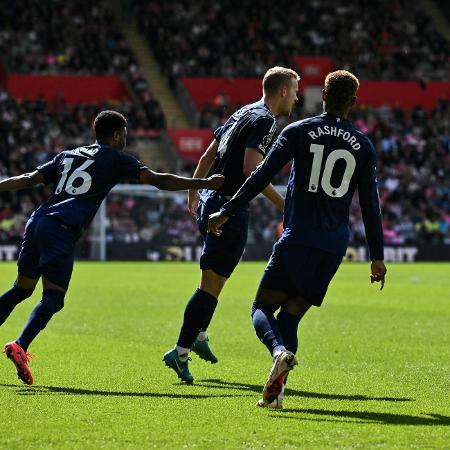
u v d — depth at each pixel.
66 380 30.59
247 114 29.88
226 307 61.44
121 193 134.88
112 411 24.83
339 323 52.09
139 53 178.12
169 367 32.03
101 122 30.44
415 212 147.12
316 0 187.25
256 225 134.00
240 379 31.52
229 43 175.88
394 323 52.12
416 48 184.12
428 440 21.73
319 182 25.58
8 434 21.88
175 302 64.81
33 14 168.88
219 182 28.64
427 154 160.38
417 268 119.12
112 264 122.75
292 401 26.98
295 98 30.42
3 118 150.25
